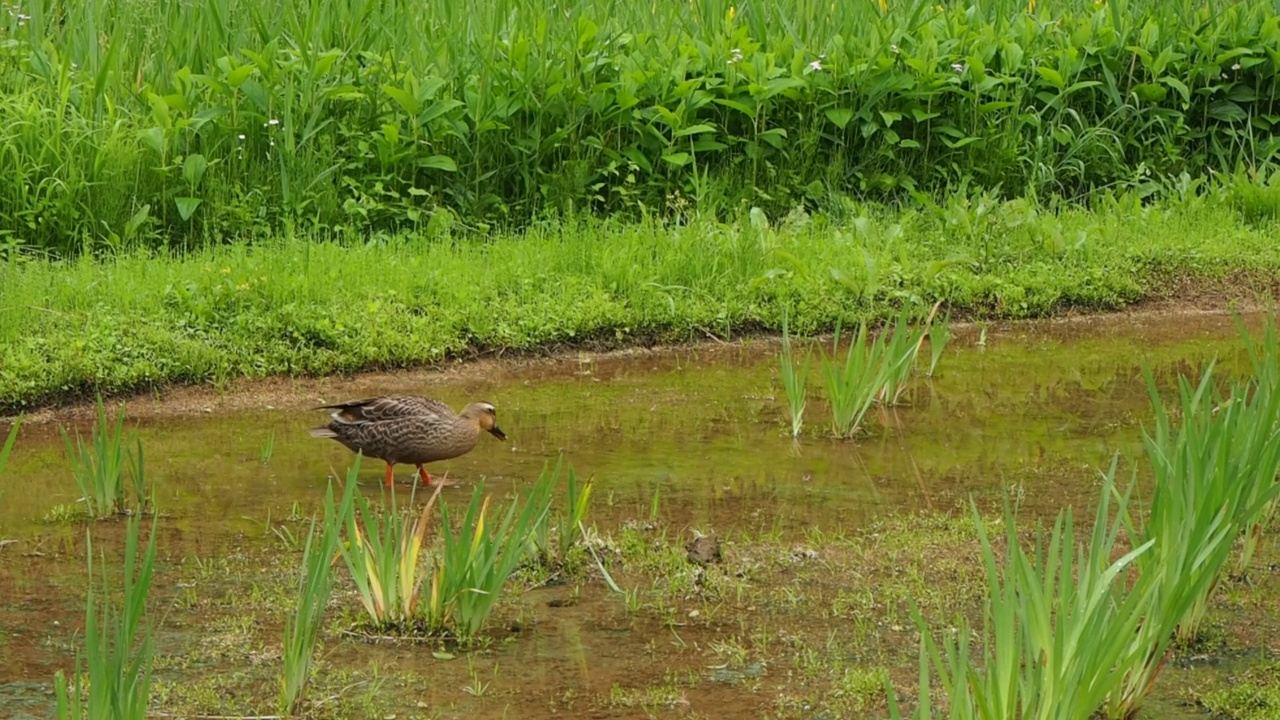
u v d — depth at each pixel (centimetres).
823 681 685
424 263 1385
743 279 1423
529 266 1398
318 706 654
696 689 675
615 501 935
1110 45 1839
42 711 644
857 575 814
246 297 1261
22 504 922
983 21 1905
